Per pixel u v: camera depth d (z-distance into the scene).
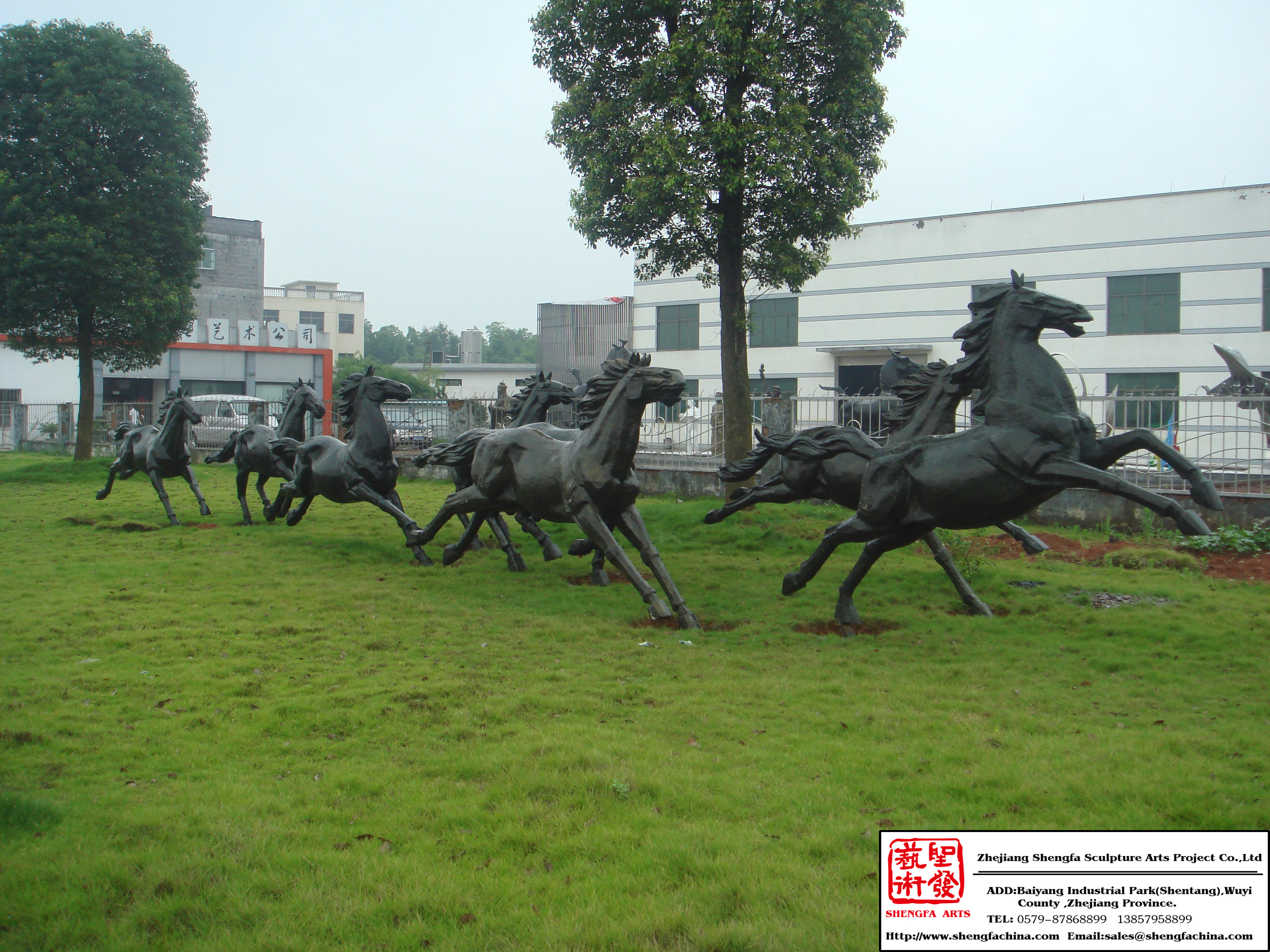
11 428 38.81
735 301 14.84
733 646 8.21
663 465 19.00
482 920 3.70
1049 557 12.14
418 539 11.96
